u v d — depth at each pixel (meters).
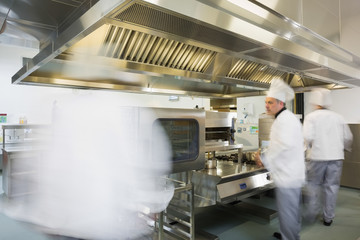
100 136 1.89
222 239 2.27
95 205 2.08
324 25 1.94
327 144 2.59
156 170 1.59
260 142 3.64
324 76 2.63
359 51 3.25
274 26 1.47
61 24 1.98
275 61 2.01
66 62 1.64
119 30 1.63
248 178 2.32
